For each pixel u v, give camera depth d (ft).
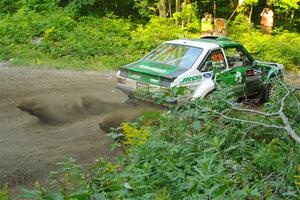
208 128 15.99
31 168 21.66
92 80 41.45
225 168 12.79
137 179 12.19
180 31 61.00
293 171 12.96
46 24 55.62
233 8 77.00
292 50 58.44
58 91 36.42
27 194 10.69
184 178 12.36
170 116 16.52
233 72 30.86
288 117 17.24
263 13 67.62
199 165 12.47
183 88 17.43
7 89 36.22
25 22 55.72
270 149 14.02
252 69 32.48
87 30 56.13
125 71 29.66
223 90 17.99
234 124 16.44
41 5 61.82
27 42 52.42
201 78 28.78
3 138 25.63
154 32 59.26
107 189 12.17
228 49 31.53
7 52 48.70
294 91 18.13
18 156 23.07
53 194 10.54
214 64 29.94
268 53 57.36
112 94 35.86
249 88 32.42
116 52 52.26
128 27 59.41
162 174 12.42
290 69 56.18
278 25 77.77
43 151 23.94
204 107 16.96
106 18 61.93
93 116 29.94
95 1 63.77
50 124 28.30
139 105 29.50
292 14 78.54
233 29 65.72
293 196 12.03
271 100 18.10
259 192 11.71
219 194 10.51
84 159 22.99
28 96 34.55
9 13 61.26
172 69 28.76
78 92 36.37
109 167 13.89
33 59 47.93
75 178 14.80
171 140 15.71
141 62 30.71
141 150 14.01
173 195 11.80
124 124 15.70
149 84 28.12
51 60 48.42
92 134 26.73
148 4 67.00
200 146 14.67
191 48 30.50
